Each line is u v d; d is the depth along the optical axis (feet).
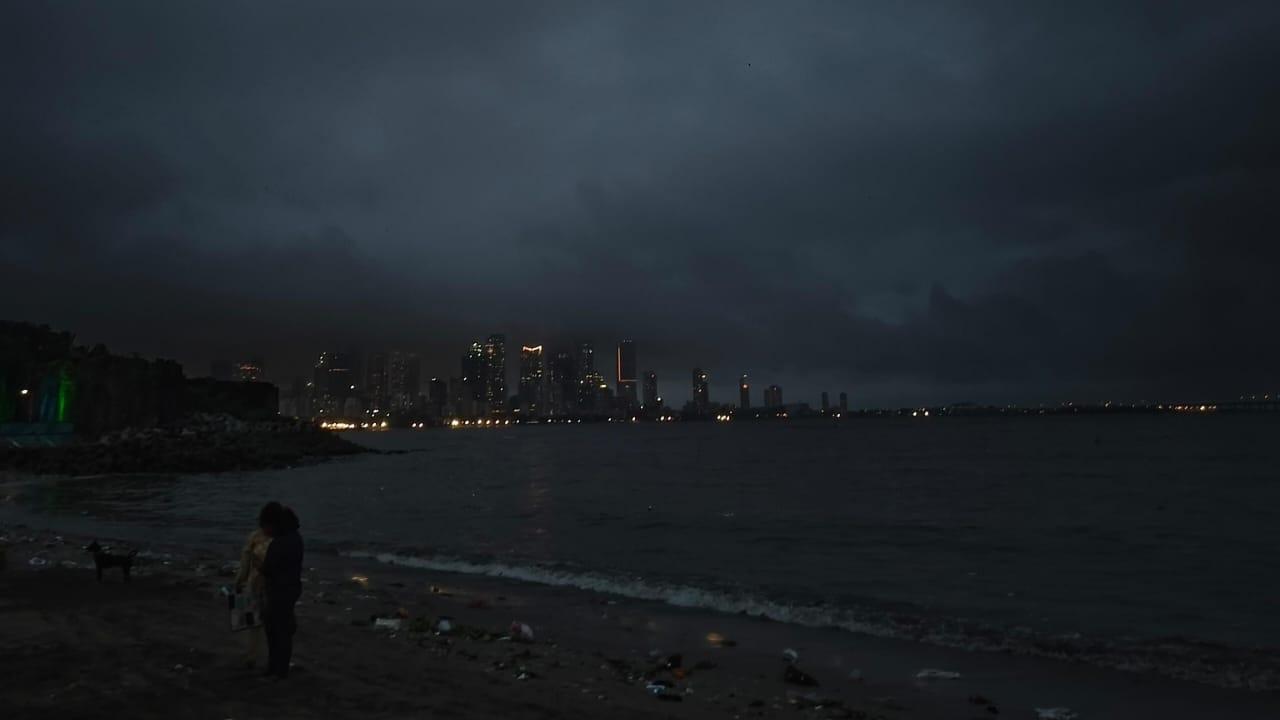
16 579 55.11
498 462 344.90
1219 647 46.70
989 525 115.85
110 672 29.89
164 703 26.23
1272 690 38.29
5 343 334.65
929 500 156.56
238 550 85.81
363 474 262.47
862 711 33.60
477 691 30.32
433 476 249.96
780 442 552.41
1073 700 36.68
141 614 42.52
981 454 342.23
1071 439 490.49
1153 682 39.65
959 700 36.35
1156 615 56.90
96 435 320.29
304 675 30.66
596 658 40.68
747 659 43.34
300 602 53.83
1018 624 53.72
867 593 64.80
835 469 265.13
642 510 141.59
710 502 156.97
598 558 85.20
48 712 24.90
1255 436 499.51
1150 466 251.39
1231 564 80.53
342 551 87.20
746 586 67.00
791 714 31.58
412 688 29.86
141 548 83.76
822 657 44.06
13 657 31.96
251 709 25.93
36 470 244.42
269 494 180.14
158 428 338.75
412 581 67.77
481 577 70.54
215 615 42.70
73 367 336.90
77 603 46.24
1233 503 143.33
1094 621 54.80
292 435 400.88
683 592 62.80
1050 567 79.10
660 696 32.65
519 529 113.70
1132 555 86.94
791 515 131.64
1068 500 153.17
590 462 340.59
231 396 462.60
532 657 38.93
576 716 27.94
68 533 102.94
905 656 44.50
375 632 43.32
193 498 168.76
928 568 78.54
